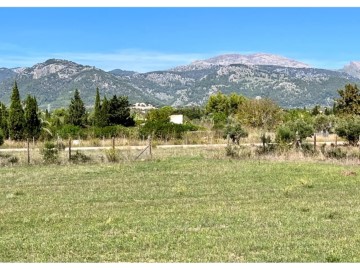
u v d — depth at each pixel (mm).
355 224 14898
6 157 32719
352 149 35531
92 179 24484
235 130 47000
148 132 49344
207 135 50281
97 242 13008
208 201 18922
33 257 11805
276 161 31047
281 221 15336
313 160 31156
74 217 16250
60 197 19953
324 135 57719
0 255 12000
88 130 51531
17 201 19172
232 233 13852
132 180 24047
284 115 69875
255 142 46750
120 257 11719
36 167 29156
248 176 24812
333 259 11328
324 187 21781
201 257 11625
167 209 17422
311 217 15875
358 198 19328
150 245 12695
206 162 30656
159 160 31672
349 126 39938
